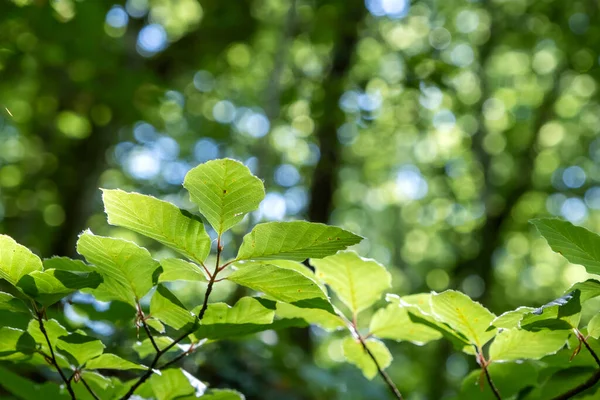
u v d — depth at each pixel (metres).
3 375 1.88
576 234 1.46
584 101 13.88
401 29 12.59
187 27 11.75
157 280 1.47
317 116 9.70
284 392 5.14
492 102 14.27
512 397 1.93
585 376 1.76
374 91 9.78
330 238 1.38
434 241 17.12
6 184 11.40
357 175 16.25
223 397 1.84
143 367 1.57
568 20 11.95
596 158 14.73
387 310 1.92
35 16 6.92
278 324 1.85
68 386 1.56
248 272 1.44
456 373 11.57
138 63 10.45
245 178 1.34
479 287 13.45
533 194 14.83
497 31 13.00
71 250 10.16
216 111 13.48
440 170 14.77
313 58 12.35
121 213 1.39
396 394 1.82
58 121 10.37
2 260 1.40
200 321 1.50
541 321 1.47
